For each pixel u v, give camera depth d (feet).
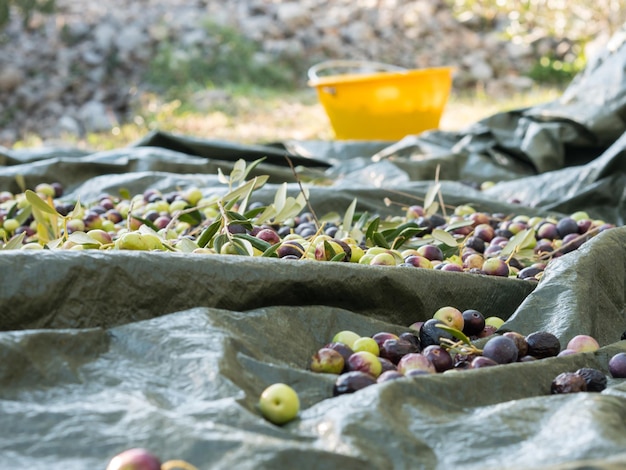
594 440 1.66
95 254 2.20
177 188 4.64
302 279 2.38
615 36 6.04
